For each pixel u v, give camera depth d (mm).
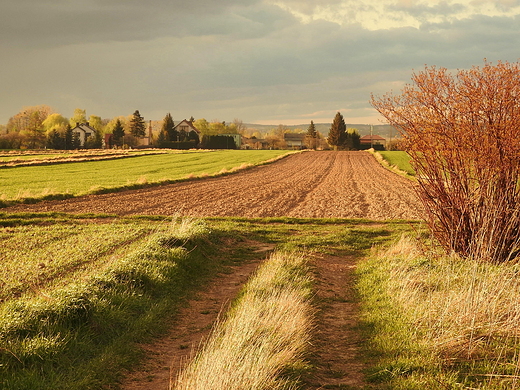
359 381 6027
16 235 16625
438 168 11938
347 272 12750
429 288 9016
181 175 49469
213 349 6488
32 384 5645
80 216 21922
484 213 11234
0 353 6129
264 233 18297
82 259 12938
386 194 35969
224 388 5230
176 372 6551
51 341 6609
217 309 9523
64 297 7863
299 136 199500
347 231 18578
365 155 100250
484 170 11195
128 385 6164
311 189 39625
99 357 6773
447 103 11391
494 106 10820
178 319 8914
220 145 148750
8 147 123375
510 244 11055
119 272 10094
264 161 76562
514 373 5680
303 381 5895
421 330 7254
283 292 9359
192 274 12047
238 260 14148
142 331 7910
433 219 12328
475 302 7105
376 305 9117
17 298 9578
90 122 183000
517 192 11109
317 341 7398
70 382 5902
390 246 15453
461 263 10797
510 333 6805
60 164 61594
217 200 30562
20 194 28953
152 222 20766
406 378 5816
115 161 70438
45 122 161625
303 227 20047
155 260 11703
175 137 162000
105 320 7922
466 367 5996
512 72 10695
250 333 6672
